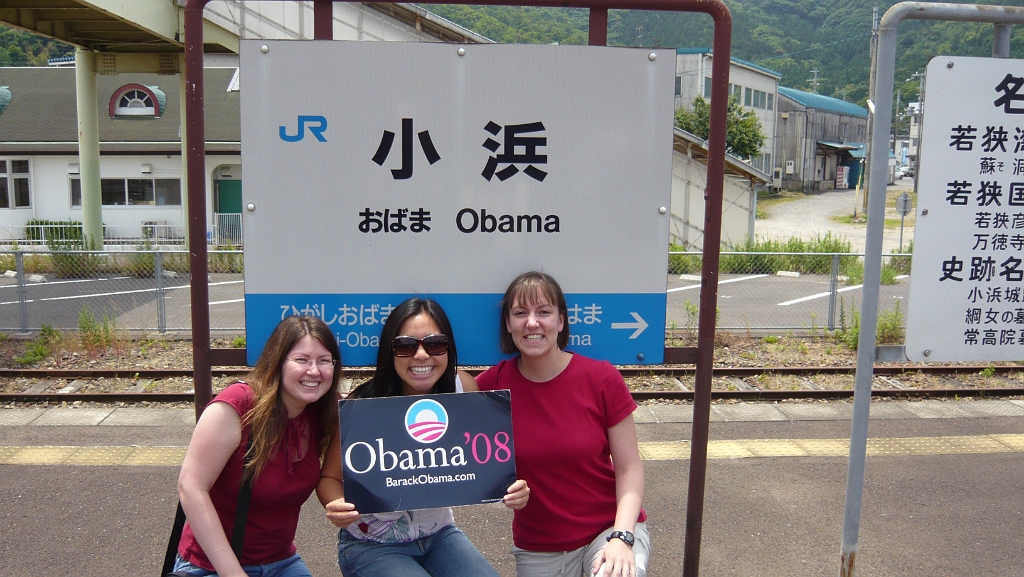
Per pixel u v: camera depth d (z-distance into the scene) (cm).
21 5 1219
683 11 283
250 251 289
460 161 292
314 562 427
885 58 287
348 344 295
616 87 294
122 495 505
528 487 265
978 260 313
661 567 421
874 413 719
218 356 288
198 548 248
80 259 1550
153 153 2444
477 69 289
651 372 847
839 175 5931
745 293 1477
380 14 1681
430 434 254
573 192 296
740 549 442
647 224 299
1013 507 499
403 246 293
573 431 268
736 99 4025
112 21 1380
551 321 264
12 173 2461
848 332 1037
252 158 286
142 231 2402
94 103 1636
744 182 2333
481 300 297
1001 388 793
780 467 570
